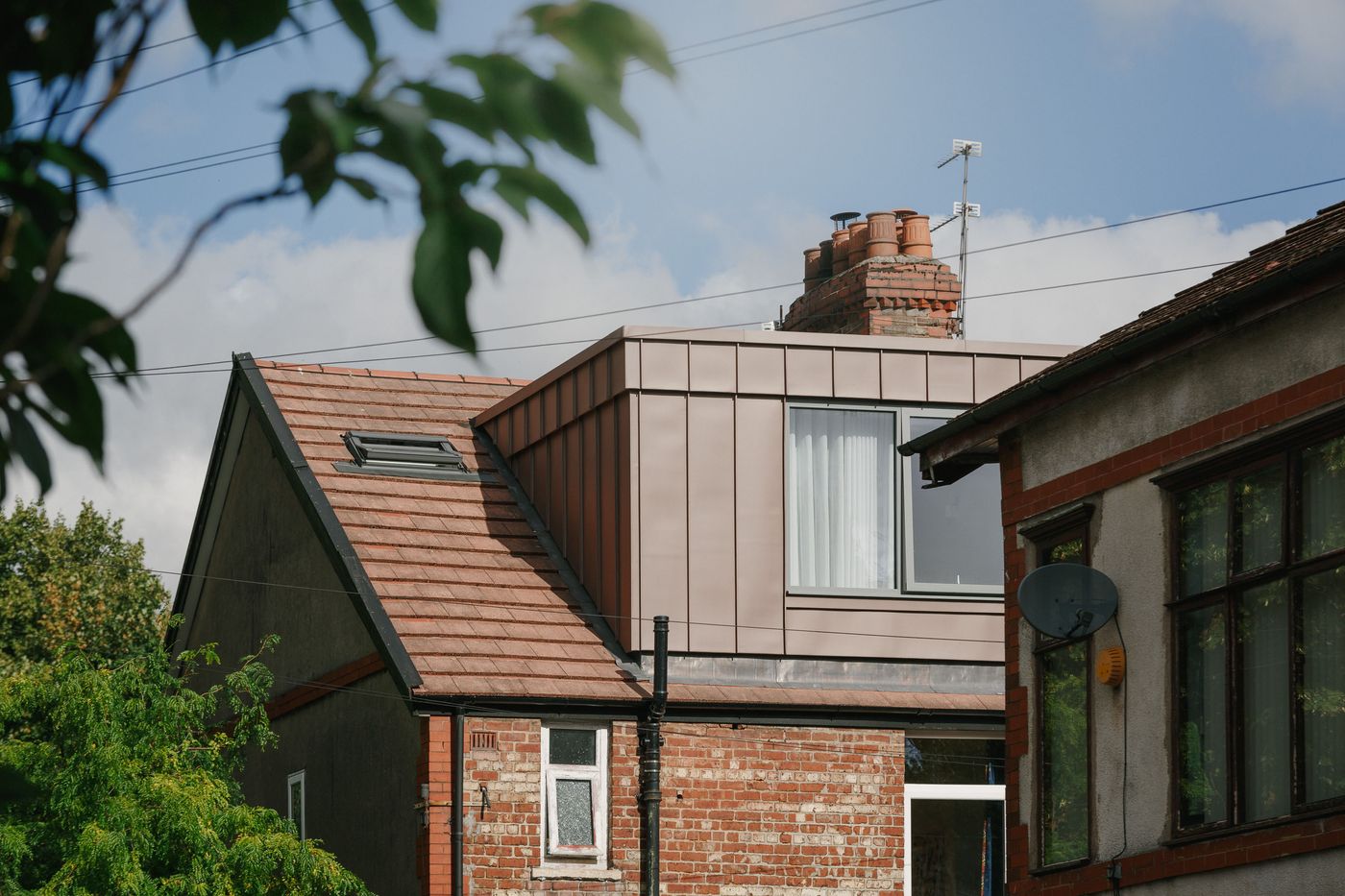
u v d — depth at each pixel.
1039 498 16.80
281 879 19.55
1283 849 13.33
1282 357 13.91
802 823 22.67
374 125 2.59
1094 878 15.43
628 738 22.45
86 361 2.79
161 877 19.05
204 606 30.19
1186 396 14.97
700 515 23.56
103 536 42.56
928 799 23.61
